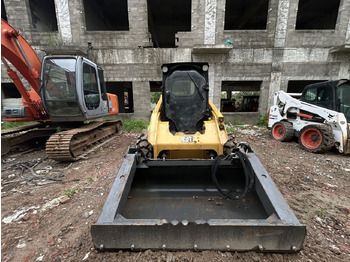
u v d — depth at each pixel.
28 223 2.20
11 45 3.73
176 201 2.26
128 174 2.00
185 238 1.54
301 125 5.39
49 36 8.16
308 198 2.68
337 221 2.19
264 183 1.89
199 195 2.36
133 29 8.23
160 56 8.40
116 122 7.08
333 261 1.64
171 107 3.09
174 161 2.31
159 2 10.03
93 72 4.91
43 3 9.39
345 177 3.37
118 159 4.20
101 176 3.33
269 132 7.23
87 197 2.70
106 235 1.55
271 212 1.69
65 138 3.95
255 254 1.62
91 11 9.73
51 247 1.85
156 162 2.32
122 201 1.78
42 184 3.12
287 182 3.13
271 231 1.50
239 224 1.50
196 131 3.10
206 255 1.61
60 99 4.20
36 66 4.39
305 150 4.90
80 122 5.29
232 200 2.25
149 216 2.03
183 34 8.25
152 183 2.48
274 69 8.48
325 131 4.47
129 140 6.05
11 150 4.73
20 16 7.98
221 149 2.72
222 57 8.39
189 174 2.48
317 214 2.32
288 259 1.61
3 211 2.42
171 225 1.52
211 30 8.18
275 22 8.13
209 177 2.48
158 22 12.55
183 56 8.42
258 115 8.90
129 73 8.54
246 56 8.39
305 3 9.95
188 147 2.71
